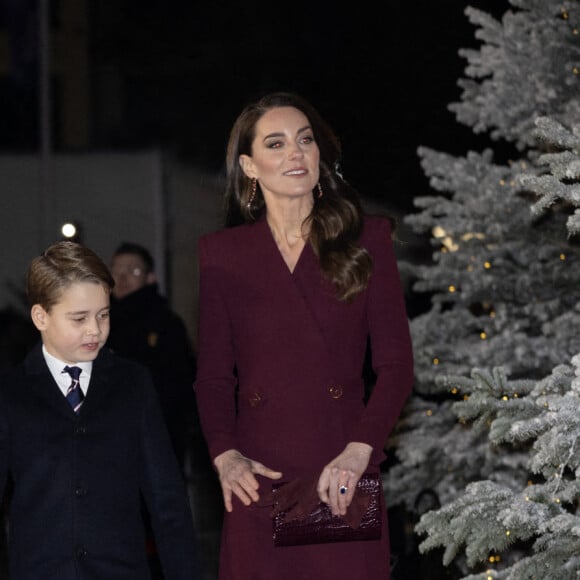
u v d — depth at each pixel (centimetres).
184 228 3928
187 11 7088
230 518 1080
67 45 6681
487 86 1697
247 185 1135
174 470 1125
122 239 3847
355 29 4662
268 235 1100
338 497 1019
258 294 1086
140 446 1122
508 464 1619
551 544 1192
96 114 7156
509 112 1644
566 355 1587
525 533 1196
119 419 1112
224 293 1100
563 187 1189
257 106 1109
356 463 1021
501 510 1210
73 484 1088
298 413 1068
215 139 6975
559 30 1606
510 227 1672
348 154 4188
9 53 6588
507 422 1237
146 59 7175
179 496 1120
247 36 6731
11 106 6600
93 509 1088
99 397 1113
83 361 1105
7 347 3550
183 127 7094
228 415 1092
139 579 1095
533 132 1220
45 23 4722
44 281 1085
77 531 1080
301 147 1087
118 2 7281
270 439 1071
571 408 1142
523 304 1703
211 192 3922
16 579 1084
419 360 1678
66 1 6675
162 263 3822
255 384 1080
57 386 1108
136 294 2173
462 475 1734
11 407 1100
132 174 3856
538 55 1611
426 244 2408
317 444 1063
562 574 1182
